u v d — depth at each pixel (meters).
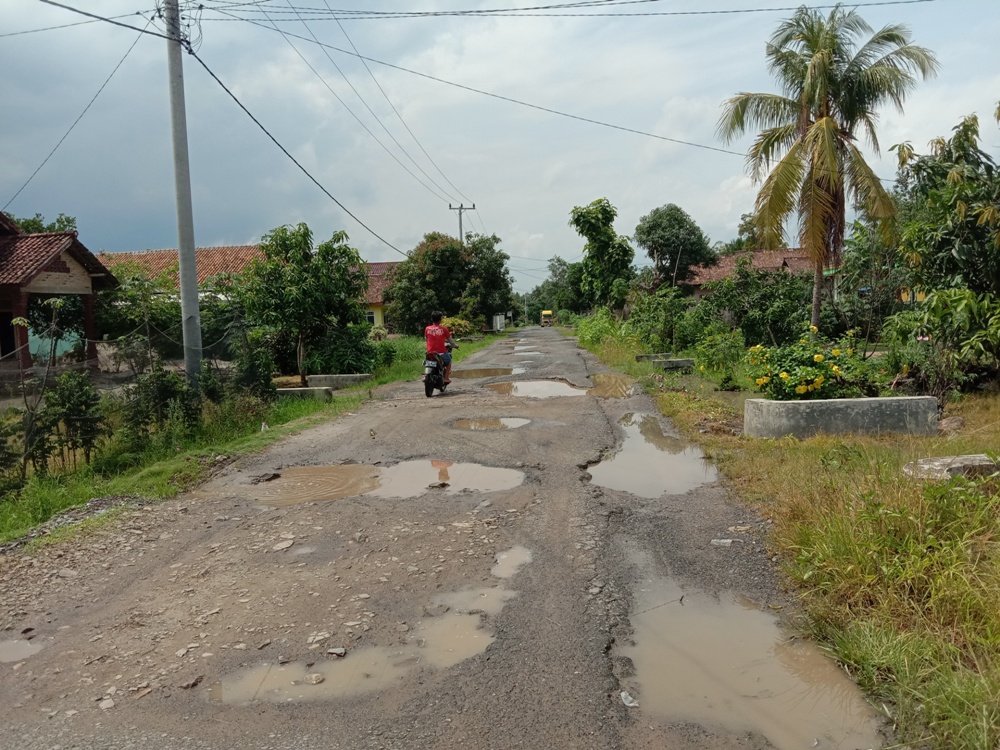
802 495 5.08
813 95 13.88
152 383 8.65
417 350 22.97
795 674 3.17
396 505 5.89
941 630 3.23
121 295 18.17
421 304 37.72
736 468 6.51
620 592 4.06
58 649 3.61
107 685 3.23
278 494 6.42
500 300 42.25
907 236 10.27
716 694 3.03
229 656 3.45
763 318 17.03
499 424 9.55
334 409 11.30
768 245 14.29
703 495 5.93
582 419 9.67
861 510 4.21
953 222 9.66
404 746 2.71
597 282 28.94
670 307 19.77
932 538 3.79
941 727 2.65
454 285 39.69
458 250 39.84
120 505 6.07
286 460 7.75
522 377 15.66
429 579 4.32
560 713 2.90
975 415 8.33
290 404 11.87
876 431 7.64
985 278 9.73
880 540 3.91
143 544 5.12
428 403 11.84
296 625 3.75
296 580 4.36
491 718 2.88
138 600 4.16
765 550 4.60
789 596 3.94
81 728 2.90
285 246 15.54
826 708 2.90
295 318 15.53
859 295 16.72
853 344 12.02
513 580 4.27
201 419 9.01
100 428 7.66
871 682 3.02
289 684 3.18
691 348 18.33
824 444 7.11
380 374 17.03
